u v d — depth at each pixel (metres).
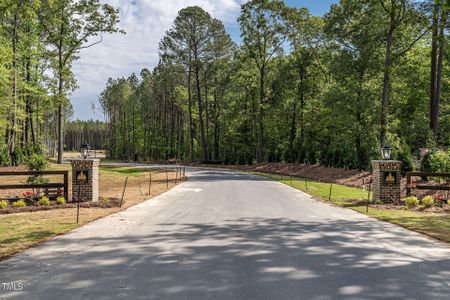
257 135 57.44
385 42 30.75
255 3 45.78
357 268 6.17
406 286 5.33
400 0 27.78
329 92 34.19
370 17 29.86
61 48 37.72
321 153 38.47
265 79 52.06
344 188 22.00
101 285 5.36
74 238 8.43
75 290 5.17
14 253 7.12
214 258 6.73
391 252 7.23
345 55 32.19
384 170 15.19
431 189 15.78
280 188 21.42
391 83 34.62
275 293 5.03
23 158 31.72
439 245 7.83
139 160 79.00
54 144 96.38
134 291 5.11
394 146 30.36
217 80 57.47
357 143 34.62
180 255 6.94
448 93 38.34
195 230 9.33
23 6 27.00
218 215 11.80
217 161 56.47
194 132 77.69
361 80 33.38
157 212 12.46
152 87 79.50
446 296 4.96
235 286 5.29
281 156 46.94
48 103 39.31
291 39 46.50
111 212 12.45
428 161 20.92
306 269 6.09
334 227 9.80
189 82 58.22
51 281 5.54
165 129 79.44
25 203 14.25
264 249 7.39
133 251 7.24
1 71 26.73
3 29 30.75
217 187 22.06
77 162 15.14
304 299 4.83
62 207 13.67
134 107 84.44
